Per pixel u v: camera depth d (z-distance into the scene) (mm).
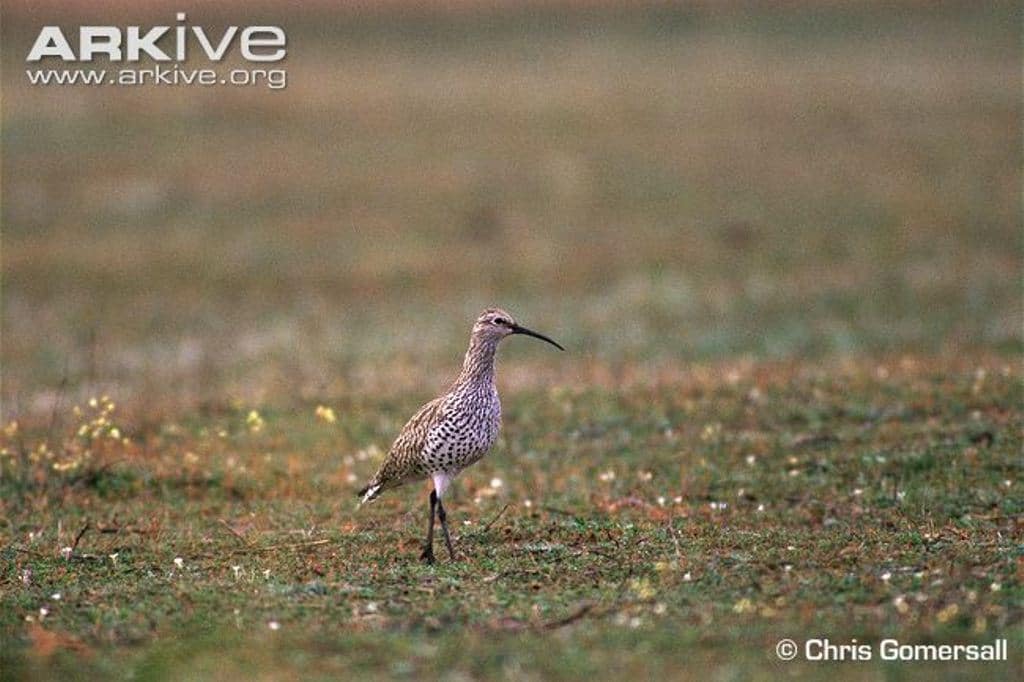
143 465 26938
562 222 55031
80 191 59156
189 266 50688
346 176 60938
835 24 84500
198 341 41750
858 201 56344
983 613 17547
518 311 44750
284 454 28359
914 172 59719
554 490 25391
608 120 68375
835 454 26547
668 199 57406
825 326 40375
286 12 85062
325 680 16172
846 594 18484
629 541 21719
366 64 78438
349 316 44875
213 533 23172
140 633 17828
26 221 55781
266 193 58875
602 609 18250
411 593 19281
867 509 23312
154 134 66000
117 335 43000
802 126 66438
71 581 20312
